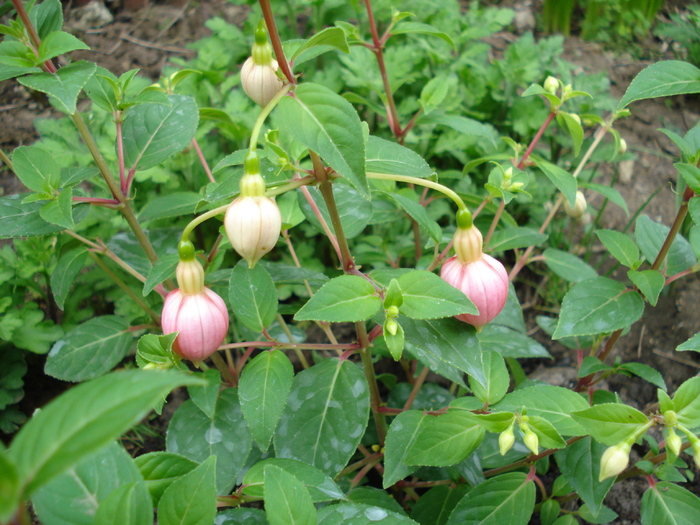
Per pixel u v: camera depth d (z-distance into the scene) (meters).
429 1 0.46
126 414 0.09
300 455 0.23
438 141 0.41
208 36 0.56
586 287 0.25
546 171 0.27
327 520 0.16
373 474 0.32
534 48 0.43
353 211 0.26
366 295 0.18
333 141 0.16
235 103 0.39
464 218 0.18
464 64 0.45
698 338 0.20
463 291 0.19
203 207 0.25
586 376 0.30
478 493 0.22
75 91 0.19
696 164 0.22
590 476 0.23
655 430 0.32
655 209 0.44
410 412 0.23
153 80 0.51
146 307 0.31
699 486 0.30
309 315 0.18
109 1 0.58
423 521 0.26
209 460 0.13
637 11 0.57
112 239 0.30
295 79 0.18
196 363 0.20
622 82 0.54
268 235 0.17
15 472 0.08
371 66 0.42
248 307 0.21
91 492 0.13
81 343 0.27
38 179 0.23
